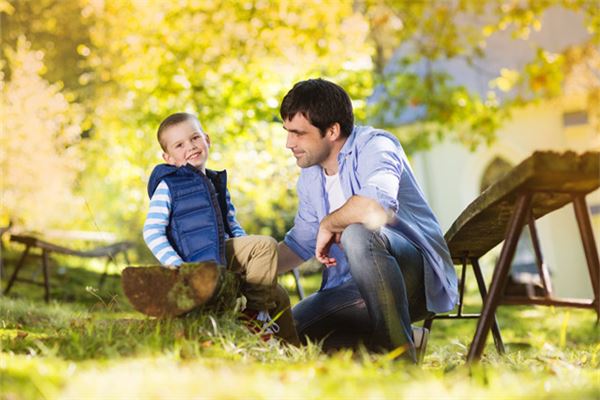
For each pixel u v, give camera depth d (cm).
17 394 272
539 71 1648
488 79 2247
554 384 318
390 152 460
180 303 383
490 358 455
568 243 2206
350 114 477
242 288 438
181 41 1469
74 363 331
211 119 1370
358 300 488
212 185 451
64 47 2114
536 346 735
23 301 872
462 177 2275
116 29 1591
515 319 1139
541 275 381
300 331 493
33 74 1558
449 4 1717
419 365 442
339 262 500
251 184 1414
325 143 473
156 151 1446
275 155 1410
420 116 2023
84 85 2022
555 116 2178
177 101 1405
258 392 275
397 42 1766
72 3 2059
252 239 443
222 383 287
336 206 489
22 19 2077
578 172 324
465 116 1686
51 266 1434
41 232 1341
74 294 1184
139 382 288
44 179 1538
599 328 916
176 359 336
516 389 298
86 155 1808
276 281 443
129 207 1505
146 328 391
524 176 331
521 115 2206
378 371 327
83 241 1697
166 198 439
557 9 2288
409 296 471
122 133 1488
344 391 279
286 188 1458
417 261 461
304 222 509
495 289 345
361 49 1470
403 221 464
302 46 1462
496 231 454
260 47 1460
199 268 382
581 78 1941
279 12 1469
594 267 357
